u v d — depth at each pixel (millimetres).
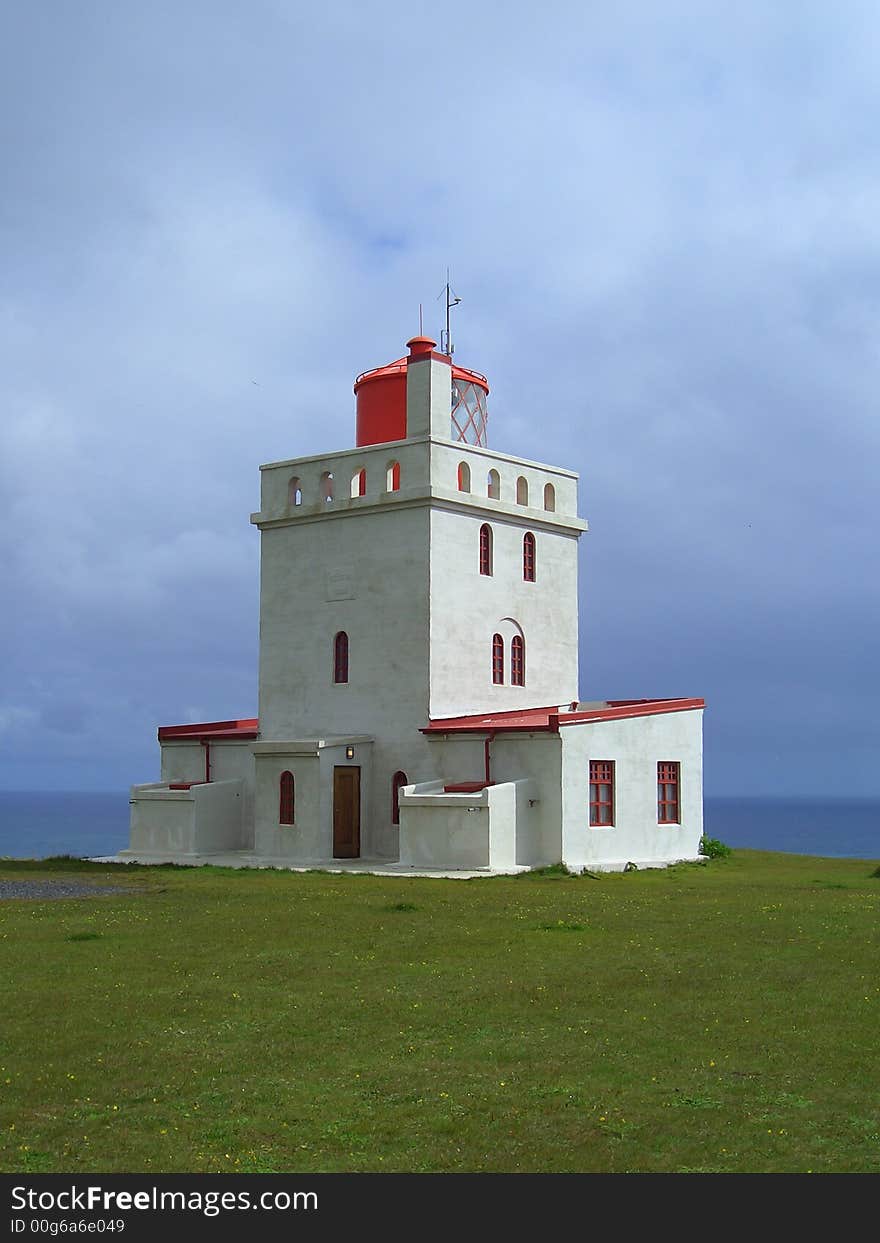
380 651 40344
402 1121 12391
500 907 25891
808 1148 11633
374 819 40062
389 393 43500
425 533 39594
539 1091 13172
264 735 42938
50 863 38938
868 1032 15188
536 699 42844
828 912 24828
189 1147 11812
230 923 23406
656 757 39094
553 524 43781
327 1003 16844
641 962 19469
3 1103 12953
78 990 17578
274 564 43281
